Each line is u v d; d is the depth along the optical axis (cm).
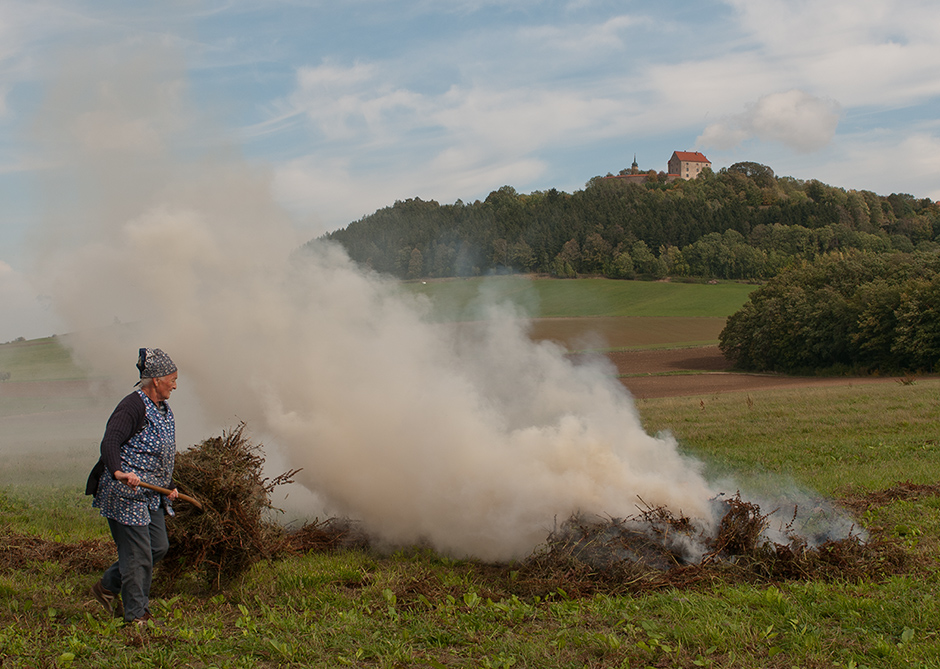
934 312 4653
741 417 1953
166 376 497
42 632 449
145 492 479
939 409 1856
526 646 428
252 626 462
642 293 8419
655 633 445
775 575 580
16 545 677
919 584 531
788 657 412
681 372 5316
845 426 1633
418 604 511
